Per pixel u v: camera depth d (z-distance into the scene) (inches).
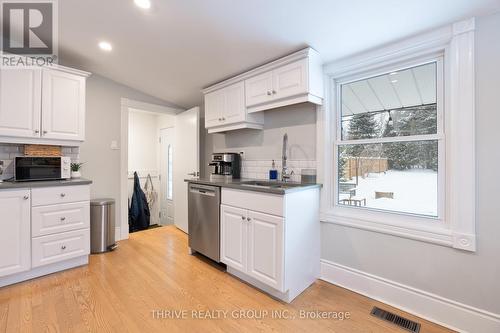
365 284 79.5
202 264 101.0
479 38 60.0
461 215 62.2
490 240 59.2
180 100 150.4
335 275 86.6
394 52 74.1
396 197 77.3
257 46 85.2
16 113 90.3
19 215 82.9
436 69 69.3
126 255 110.3
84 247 97.9
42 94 95.9
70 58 107.8
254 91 98.0
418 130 73.3
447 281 65.2
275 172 102.9
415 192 73.6
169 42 90.0
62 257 92.3
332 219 87.1
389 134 79.1
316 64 84.1
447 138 66.6
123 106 134.0
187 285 84.0
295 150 99.1
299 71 82.6
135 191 174.7
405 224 71.9
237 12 69.9
